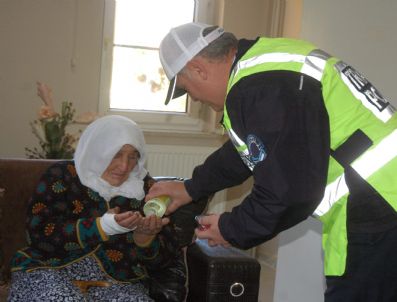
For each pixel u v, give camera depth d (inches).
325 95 58.1
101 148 86.4
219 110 66.5
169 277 90.4
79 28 143.0
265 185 54.8
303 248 95.5
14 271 82.6
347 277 60.1
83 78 145.5
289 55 58.3
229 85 60.5
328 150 55.7
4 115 140.5
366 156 58.1
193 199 80.9
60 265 84.3
